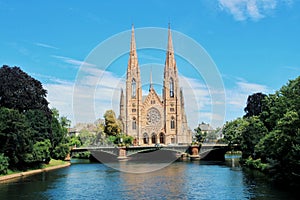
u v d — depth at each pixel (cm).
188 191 6216
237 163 12500
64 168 10888
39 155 8925
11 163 8531
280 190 5912
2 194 5875
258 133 10481
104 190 6369
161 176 8512
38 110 9900
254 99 14012
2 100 9338
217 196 5678
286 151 6166
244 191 5978
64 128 13925
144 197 5722
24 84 9644
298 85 6956
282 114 7094
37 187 6638
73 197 5709
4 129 7712
